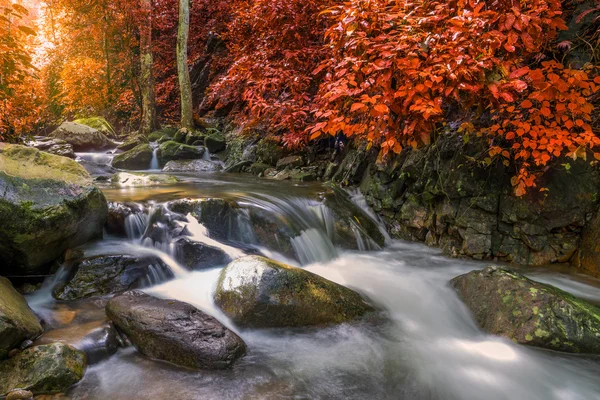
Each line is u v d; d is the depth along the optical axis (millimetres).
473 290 3428
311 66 6566
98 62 14727
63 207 3277
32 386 2199
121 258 3559
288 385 2430
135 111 14977
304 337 3000
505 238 4570
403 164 5488
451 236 4980
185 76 11969
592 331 2740
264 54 6613
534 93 3229
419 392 2439
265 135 9414
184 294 3428
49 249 3354
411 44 3143
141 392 2297
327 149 7965
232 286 3174
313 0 6211
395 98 3361
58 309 3053
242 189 5930
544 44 4137
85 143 10375
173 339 2564
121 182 6738
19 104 6035
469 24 3053
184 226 4125
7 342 2342
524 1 3197
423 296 3752
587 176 4148
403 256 4965
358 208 5836
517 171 4316
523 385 2541
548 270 4203
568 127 3494
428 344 3016
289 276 3156
